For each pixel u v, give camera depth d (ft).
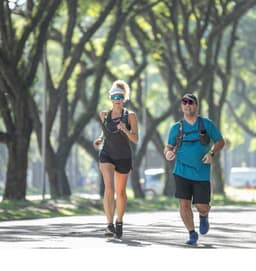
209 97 335.06
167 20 320.09
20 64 227.40
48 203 218.38
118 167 101.14
